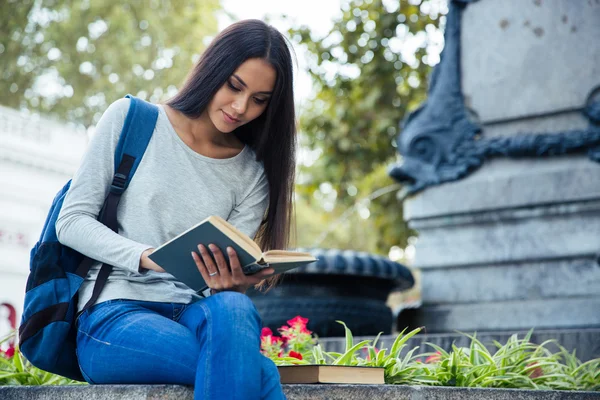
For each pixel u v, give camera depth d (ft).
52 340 7.19
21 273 35.53
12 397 7.55
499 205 16.75
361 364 8.90
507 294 16.57
